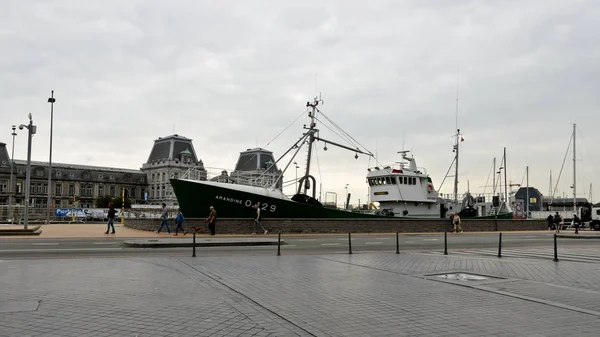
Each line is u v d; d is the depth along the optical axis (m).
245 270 13.29
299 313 7.93
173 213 54.19
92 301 8.67
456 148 54.78
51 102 54.22
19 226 42.16
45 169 162.75
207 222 32.34
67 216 73.25
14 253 18.38
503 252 20.52
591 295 9.78
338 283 11.13
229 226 33.69
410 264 15.23
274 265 14.62
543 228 55.12
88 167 171.62
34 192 158.88
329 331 6.81
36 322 7.07
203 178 38.81
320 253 19.56
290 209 38.53
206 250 20.62
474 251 21.08
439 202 52.62
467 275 12.76
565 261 16.45
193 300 8.87
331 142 42.03
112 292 9.60
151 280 11.21
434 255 18.66
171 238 27.05
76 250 19.81
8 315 7.52
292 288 10.38
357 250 21.70
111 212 31.83
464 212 52.66
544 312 8.14
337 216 41.28
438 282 11.40
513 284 11.16
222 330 6.73
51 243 23.83
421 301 9.05
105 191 171.50
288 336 6.48
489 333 6.78
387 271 13.43
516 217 71.19
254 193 37.16
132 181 174.75
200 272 12.73
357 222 39.75
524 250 21.81
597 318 7.72
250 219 34.50
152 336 6.38
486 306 8.62
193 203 35.75
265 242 24.05
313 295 9.59
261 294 9.62
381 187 47.22
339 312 8.05
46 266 13.66
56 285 10.38
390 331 6.85
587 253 20.27
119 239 27.00
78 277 11.59
